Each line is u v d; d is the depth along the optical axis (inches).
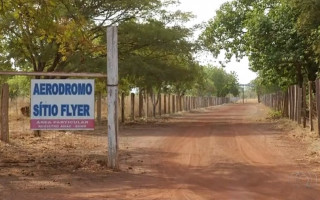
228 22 1414.9
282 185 367.2
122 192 348.8
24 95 1660.9
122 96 1170.0
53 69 866.8
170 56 1189.7
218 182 384.8
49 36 541.6
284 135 761.0
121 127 1029.2
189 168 455.8
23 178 400.2
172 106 1875.0
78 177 406.6
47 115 437.7
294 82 1257.4
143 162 493.4
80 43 617.0
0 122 666.8
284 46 1064.2
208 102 3378.4
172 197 331.6
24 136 741.9
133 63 994.1
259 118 1352.1
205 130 916.0
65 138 730.8
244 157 525.0
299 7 855.7
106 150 589.3
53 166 462.0
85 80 440.1
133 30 1004.6
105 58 933.2
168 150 597.0
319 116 671.1
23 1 503.2
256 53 1186.0
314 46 890.7
